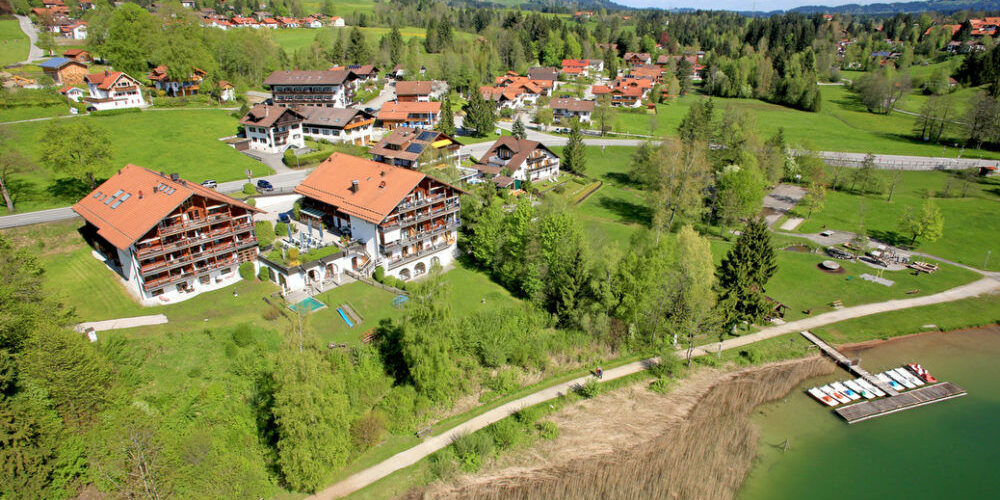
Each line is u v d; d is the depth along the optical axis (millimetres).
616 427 52312
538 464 47562
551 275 68188
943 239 93250
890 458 49625
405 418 50250
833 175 123562
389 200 68875
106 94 124375
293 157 103000
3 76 130125
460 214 81438
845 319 70438
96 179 83375
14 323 41844
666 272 64125
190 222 60031
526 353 59156
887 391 57719
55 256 64188
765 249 66750
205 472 40938
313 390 41594
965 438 52031
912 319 70500
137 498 37656
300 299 63250
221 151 107938
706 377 59969
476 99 144875
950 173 126062
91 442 39719
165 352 50531
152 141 107375
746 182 92312
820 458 49656
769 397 57531
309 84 146125
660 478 46844
